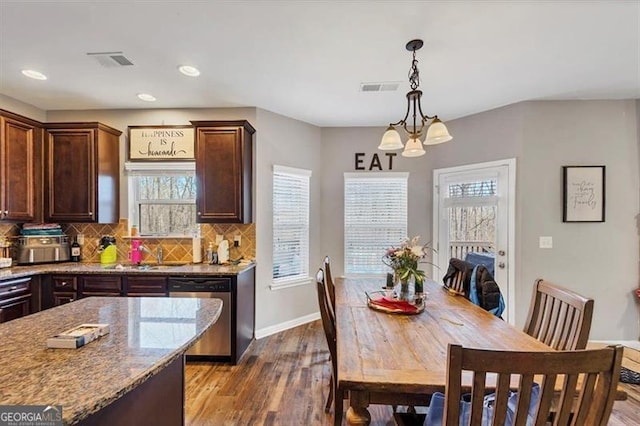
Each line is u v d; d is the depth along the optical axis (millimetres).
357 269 4508
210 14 2062
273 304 3939
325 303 1992
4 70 2842
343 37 2330
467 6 1987
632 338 3471
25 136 3332
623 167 3484
